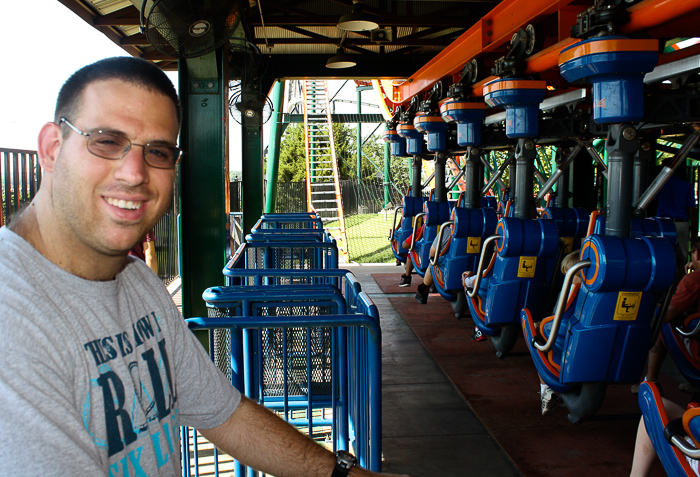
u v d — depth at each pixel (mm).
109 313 923
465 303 6559
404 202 9359
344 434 2559
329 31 8844
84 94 881
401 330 6426
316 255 5492
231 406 1219
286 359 2432
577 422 3523
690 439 2127
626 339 3143
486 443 3596
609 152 3256
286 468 1222
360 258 15750
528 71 4746
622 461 3314
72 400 806
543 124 5836
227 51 5184
